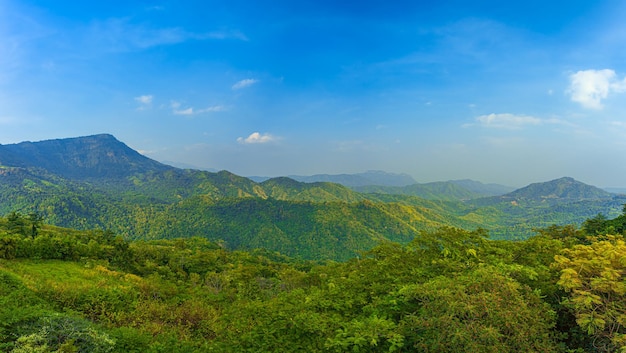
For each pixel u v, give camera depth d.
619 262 7.87
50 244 34.31
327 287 11.97
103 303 18.30
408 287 8.59
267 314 9.22
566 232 21.47
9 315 11.84
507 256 11.37
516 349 6.29
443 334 6.29
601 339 7.21
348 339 7.09
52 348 10.30
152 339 14.31
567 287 7.63
